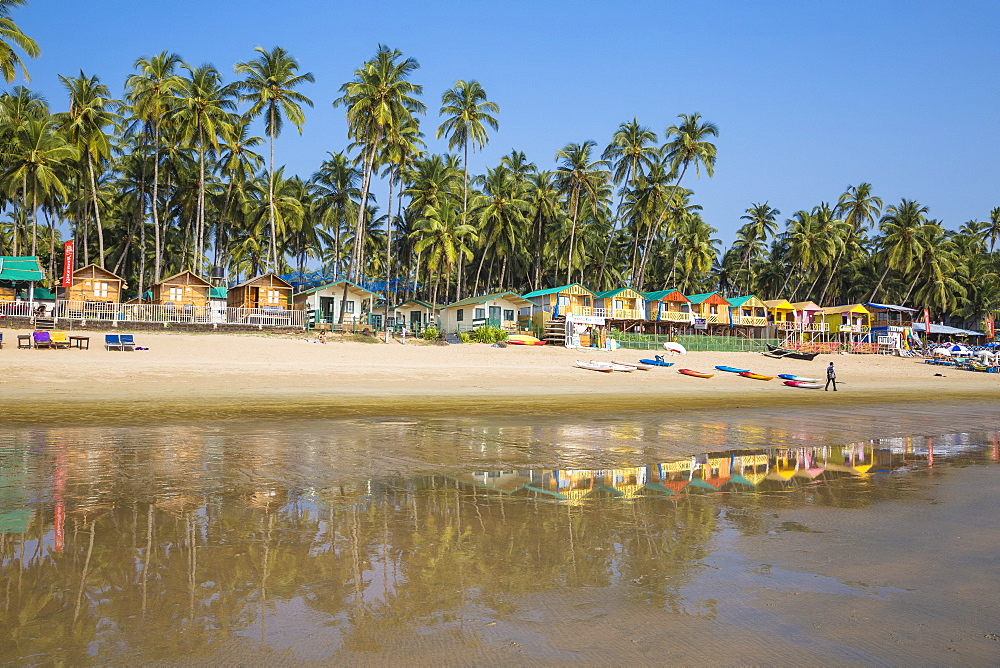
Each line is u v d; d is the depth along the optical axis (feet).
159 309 124.98
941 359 185.47
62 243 206.39
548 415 57.93
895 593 14.83
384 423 49.16
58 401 58.13
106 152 152.15
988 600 14.47
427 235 193.26
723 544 18.61
